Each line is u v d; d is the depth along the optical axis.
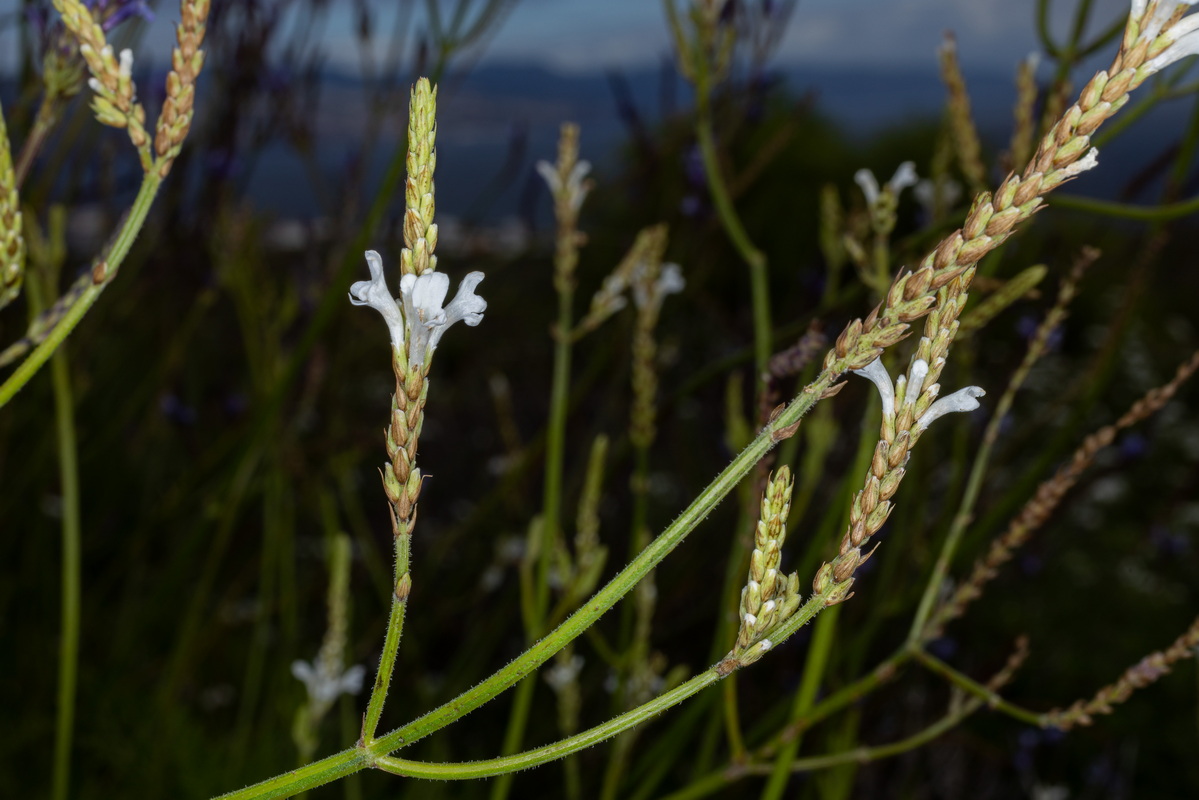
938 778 0.76
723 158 0.70
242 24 0.66
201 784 0.66
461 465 1.34
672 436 0.93
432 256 0.15
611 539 0.92
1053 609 1.09
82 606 0.77
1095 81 0.14
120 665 0.75
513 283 1.60
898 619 0.67
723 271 2.08
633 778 0.43
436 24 0.48
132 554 0.77
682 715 0.42
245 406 0.83
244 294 0.67
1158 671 0.27
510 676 0.16
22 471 0.70
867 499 0.16
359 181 0.69
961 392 0.16
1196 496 1.39
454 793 0.81
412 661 0.85
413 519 0.16
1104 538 1.25
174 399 0.78
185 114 0.19
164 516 0.77
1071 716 0.28
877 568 0.56
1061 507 0.68
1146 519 1.31
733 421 0.41
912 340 0.31
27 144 0.21
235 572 0.96
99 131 0.60
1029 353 0.31
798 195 2.22
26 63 0.48
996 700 0.30
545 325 1.66
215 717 0.83
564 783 0.79
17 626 0.83
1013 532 0.29
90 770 0.71
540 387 1.47
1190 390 1.92
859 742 0.66
